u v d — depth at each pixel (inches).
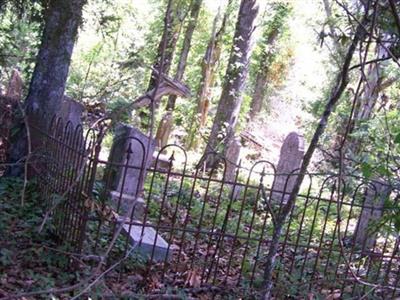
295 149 454.6
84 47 684.1
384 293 229.6
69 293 185.2
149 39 644.1
